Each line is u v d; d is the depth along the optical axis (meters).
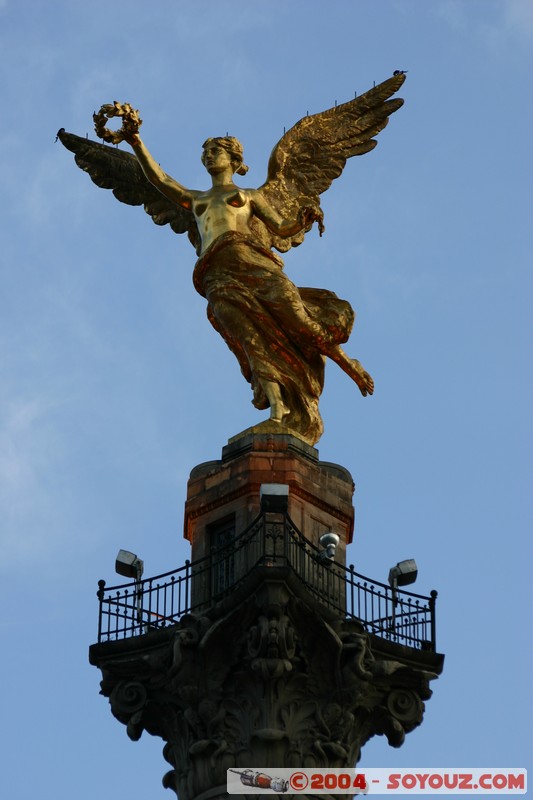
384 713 73.25
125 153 84.06
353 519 76.12
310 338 77.19
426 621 73.75
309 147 81.56
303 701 72.06
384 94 82.69
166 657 72.75
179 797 72.50
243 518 74.69
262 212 78.50
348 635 72.12
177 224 82.62
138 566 74.44
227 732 71.94
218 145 79.06
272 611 70.88
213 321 78.50
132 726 73.00
